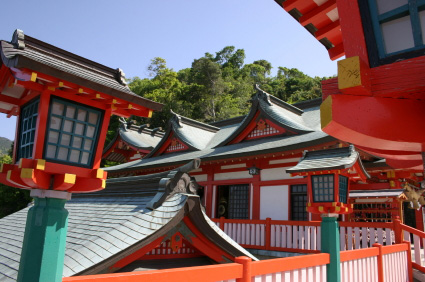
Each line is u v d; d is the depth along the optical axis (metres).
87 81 2.31
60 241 2.10
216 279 2.77
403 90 2.54
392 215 10.78
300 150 10.40
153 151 18.56
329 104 2.64
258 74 71.25
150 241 3.97
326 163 5.94
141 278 2.31
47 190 2.17
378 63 2.77
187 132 18.11
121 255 3.71
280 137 12.66
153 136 23.91
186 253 4.78
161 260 4.51
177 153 17.42
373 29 2.82
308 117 14.96
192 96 43.41
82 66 2.86
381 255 5.89
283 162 11.69
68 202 7.36
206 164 14.29
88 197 7.07
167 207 4.42
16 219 7.52
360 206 12.12
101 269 3.57
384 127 2.62
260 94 13.77
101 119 2.56
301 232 8.91
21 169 2.07
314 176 5.83
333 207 5.21
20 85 2.20
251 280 3.16
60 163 2.31
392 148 2.92
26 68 2.03
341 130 2.66
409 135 2.63
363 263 5.38
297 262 3.74
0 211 22.91
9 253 4.59
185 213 4.32
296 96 55.94
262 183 12.07
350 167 5.65
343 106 2.62
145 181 5.45
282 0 3.86
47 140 2.26
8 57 2.15
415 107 2.71
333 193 5.55
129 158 22.61
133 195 5.55
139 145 20.22
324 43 4.54
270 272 3.33
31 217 2.08
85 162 2.46
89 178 2.40
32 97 2.43
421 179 11.16
